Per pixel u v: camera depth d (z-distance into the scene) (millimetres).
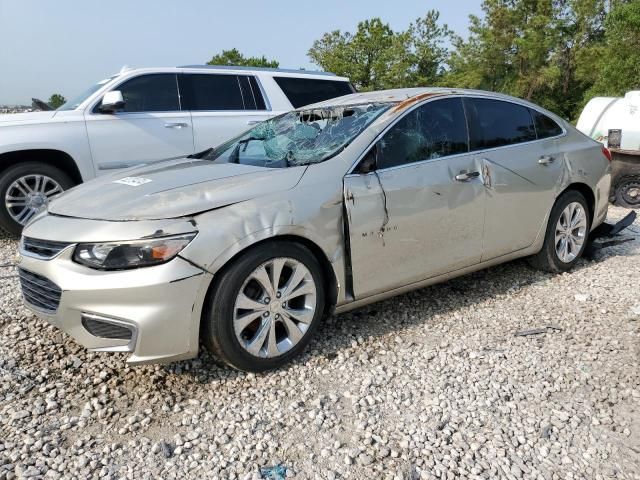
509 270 4824
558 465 2320
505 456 2375
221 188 2955
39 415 2684
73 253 2707
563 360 3229
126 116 6230
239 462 2336
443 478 2230
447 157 3721
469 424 2605
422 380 3002
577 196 4668
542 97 34062
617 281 4555
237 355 2865
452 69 38969
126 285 2580
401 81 39750
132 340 2637
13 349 3330
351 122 3611
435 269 3680
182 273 2621
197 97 6766
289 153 3574
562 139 4602
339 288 3207
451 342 3469
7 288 4336
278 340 3088
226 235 2729
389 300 4148
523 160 4160
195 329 2723
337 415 2678
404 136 3547
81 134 5914
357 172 3271
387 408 2732
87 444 2465
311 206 3021
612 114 8688
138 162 6293
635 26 21875
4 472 2262
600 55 30391
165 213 2713
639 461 2352
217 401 2801
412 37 40156
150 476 2252
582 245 4820
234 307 2807
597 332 3604
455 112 3885
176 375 3045
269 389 2904
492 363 3191
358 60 42344
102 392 2881
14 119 5730
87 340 2719
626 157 8297
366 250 3262
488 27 34906
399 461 2338
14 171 5621
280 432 2543
